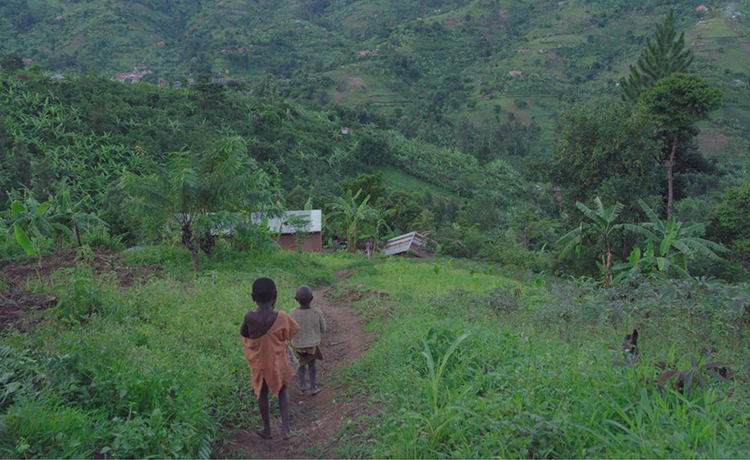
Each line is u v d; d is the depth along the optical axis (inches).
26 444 141.1
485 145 4790.8
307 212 1259.8
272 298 191.6
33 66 3531.0
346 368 270.4
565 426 146.3
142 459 154.2
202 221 543.5
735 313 245.6
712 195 3356.3
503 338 251.4
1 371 178.5
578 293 325.4
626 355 192.7
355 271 739.4
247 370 245.9
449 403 173.6
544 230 1925.4
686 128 1223.5
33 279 388.8
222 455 179.6
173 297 354.3
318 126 4301.2
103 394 182.2
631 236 1039.6
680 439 129.7
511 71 7746.1
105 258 569.9
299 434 200.2
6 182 2140.7
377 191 2082.9
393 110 6712.6
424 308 390.3
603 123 1083.9
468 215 2571.4
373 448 170.9
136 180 553.0
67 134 2893.7
